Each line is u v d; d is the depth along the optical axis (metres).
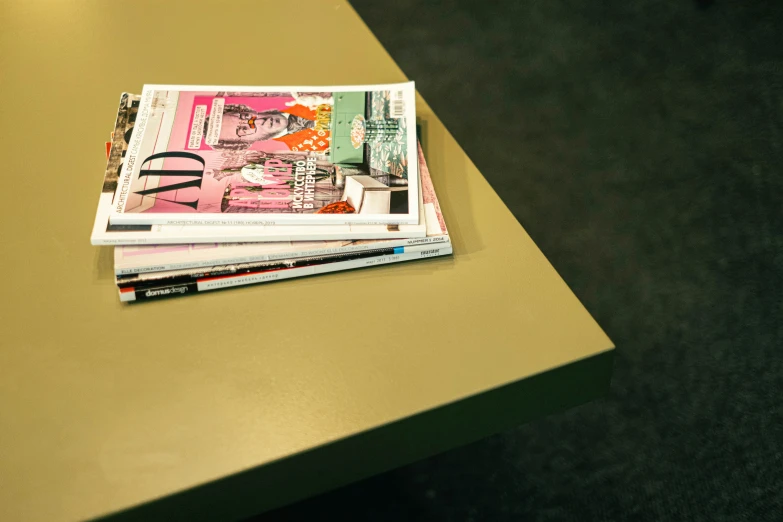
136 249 0.63
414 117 0.75
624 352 1.16
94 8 0.97
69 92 0.83
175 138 0.72
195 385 0.57
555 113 1.57
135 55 0.89
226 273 0.63
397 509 1.00
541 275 0.65
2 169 0.74
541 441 1.06
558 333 0.60
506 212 0.70
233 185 0.67
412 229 0.65
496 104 1.60
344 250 0.65
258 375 0.57
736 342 1.16
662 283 1.25
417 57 1.71
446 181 0.73
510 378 0.57
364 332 0.60
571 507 0.99
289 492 0.55
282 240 0.65
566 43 1.74
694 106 1.57
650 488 1.00
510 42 1.75
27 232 0.68
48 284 0.64
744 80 1.62
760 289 1.24
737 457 1.03
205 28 0.94
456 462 1.04
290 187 0.67
